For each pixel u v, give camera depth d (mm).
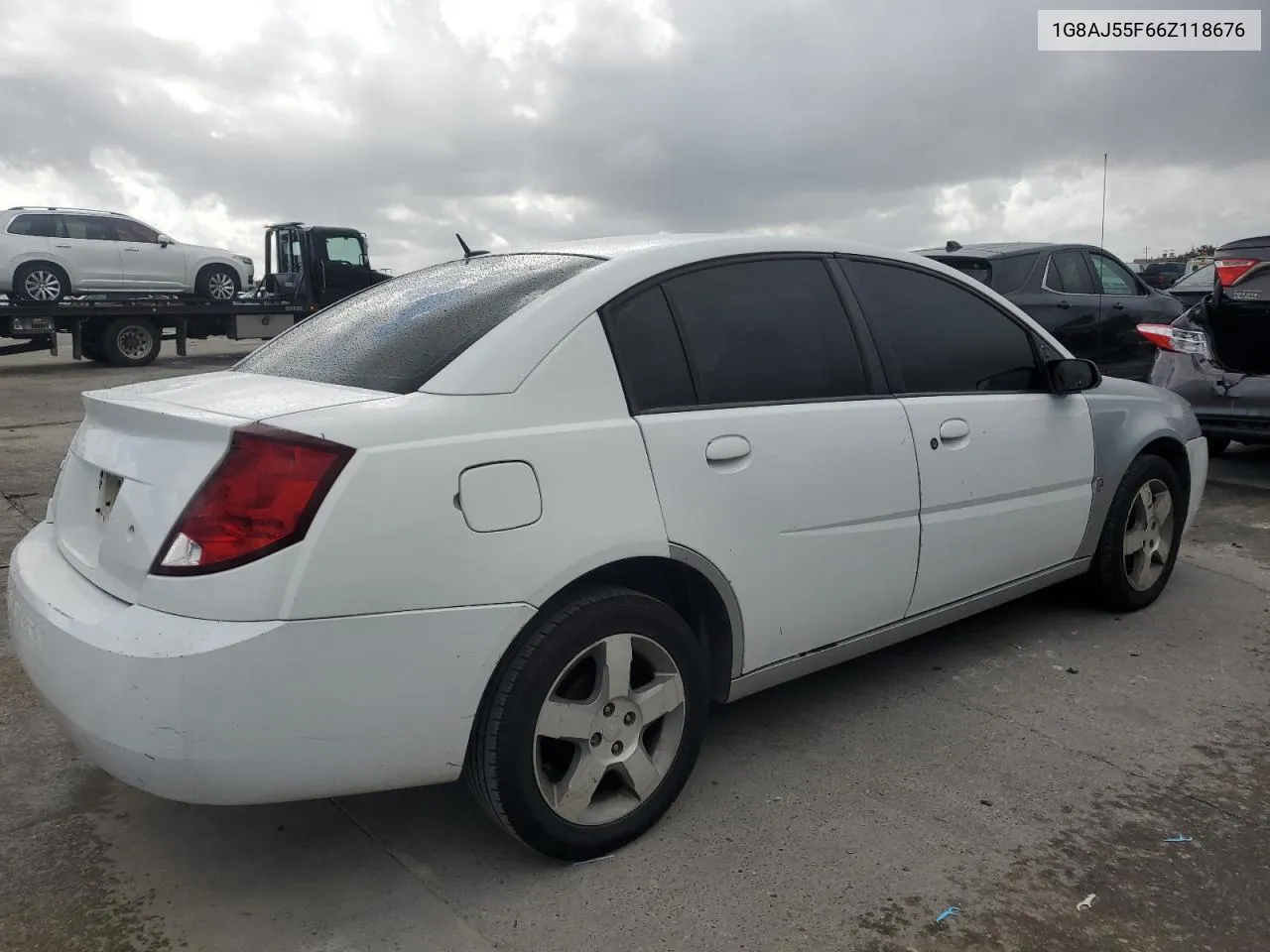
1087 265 9062
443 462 2236
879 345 3291
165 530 2164
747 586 2811
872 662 3830
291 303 17953
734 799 2848
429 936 2277
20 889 2449
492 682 2359
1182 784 2918
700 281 2904
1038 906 2359
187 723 2053
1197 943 2238
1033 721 3330
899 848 2600
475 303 2729
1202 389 6664
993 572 3648
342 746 2170
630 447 2547
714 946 2238
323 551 2090
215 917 2344
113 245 16375
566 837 2482
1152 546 4359
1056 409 3832
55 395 12523
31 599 2406
